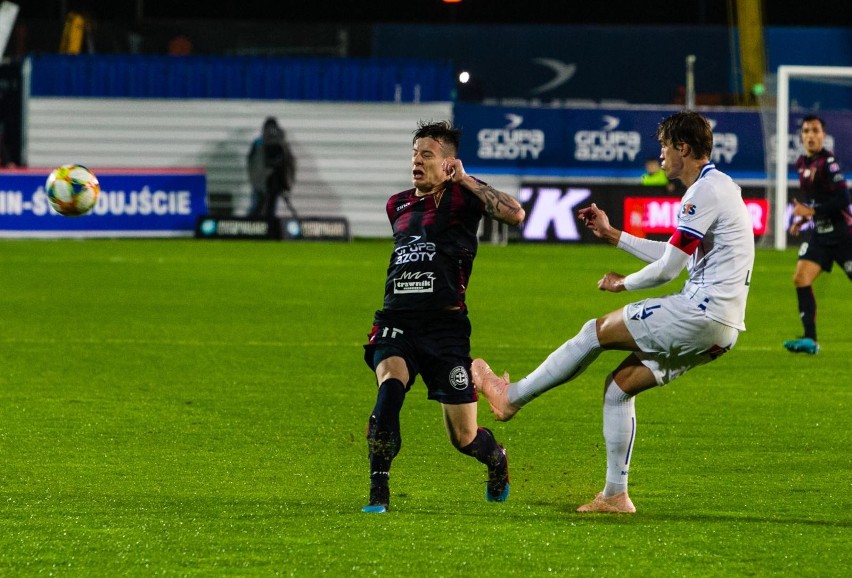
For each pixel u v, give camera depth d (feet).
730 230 59.00
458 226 61.98
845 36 320.50
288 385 102.12
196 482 68.74
